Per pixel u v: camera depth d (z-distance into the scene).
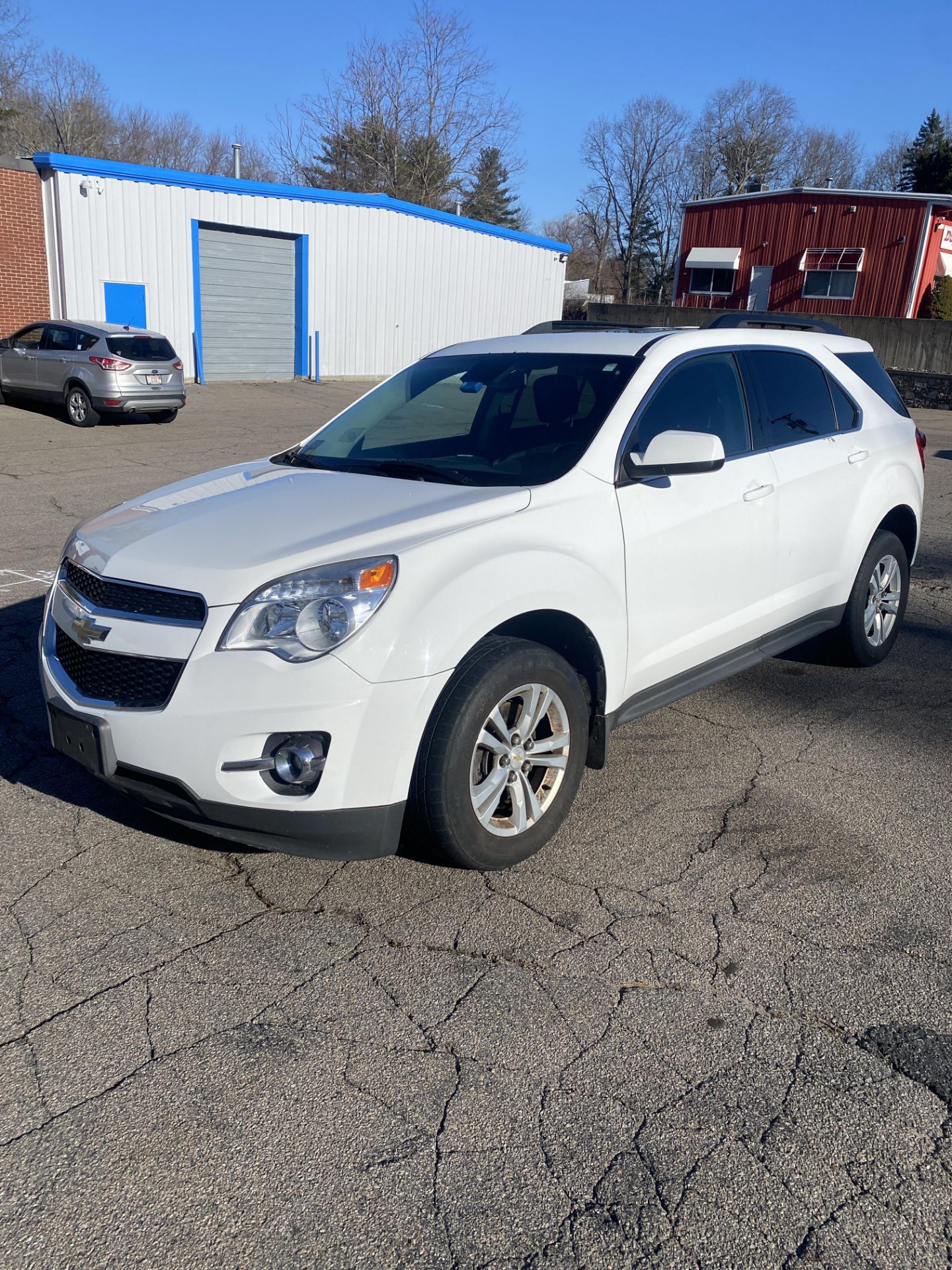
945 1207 2.11
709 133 67.88
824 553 4.81
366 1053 2.54
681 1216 2.08
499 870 3.39
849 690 5.27
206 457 12.70
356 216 24.83
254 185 22.28
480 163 57.78
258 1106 2.36
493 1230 2.04
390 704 2.90
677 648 3.99
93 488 10.31
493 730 3.23
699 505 3.96
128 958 2.91
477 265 28.75
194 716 2.89
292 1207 2.09
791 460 4.56
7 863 3.40
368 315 25.98
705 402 4.21
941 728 4.77
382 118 49.25
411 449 4.07
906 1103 2.40
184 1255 1.98
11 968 2.85
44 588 6.69
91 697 3.16
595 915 3.18
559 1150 2.24
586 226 68.94
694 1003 2.76
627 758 4.37
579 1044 2.59
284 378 24.77
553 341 4.43
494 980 2.84
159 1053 2.53
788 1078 2.47
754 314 5.03
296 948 2.97
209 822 3.04
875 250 33.81
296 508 3.46
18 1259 1.96
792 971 2.90
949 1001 2.78
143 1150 2.23
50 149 60.25
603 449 3.69
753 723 4.79
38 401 16.08
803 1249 2.00
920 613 6.87
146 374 14.94
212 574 3.03
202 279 22.14
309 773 2.90
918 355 28.02
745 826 3.78
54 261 19.73
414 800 3.11
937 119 64.62
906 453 5.43
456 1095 2.41
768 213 35.62
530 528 3.35
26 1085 2.41
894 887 3.37
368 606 2.91
